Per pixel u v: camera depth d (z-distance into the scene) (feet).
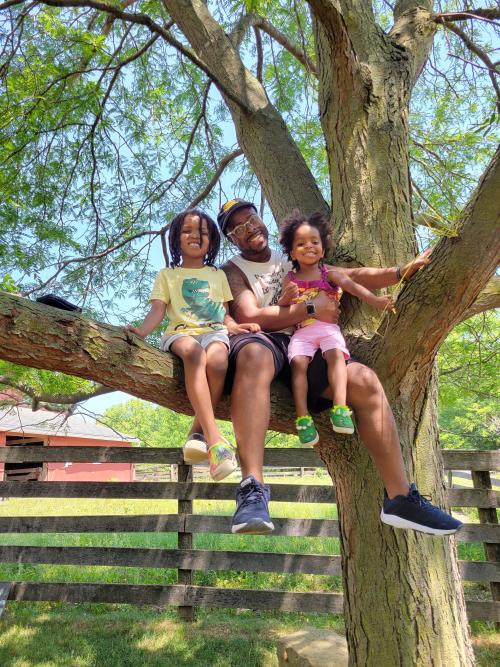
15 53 16.24
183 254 9.46
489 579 15.53
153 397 7.97
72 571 22.38
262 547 25.53
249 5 11.48
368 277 8.90
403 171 10.93
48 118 16.31
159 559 16.33
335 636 12.80
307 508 36.68
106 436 80.94
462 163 15.25
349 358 8.11
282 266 9.91
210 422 7.25
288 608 15.53
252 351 7.56
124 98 19.33
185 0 14.62
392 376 8.63
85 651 14.05
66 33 14.33
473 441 64.49
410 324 7.88
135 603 16.06
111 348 7.42
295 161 13.11
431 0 14.02
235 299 9.22
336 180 11.20
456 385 23.61
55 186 18.57
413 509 7.11
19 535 30.01
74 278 20.45
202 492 16.66
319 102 12.09
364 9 11.98
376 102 11.15
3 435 62.23
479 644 14.83
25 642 14.64
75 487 16.93
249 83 14.10
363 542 8.95
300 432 7.72
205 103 18.85
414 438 9.13
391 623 8.46
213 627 15.93
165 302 8.93
